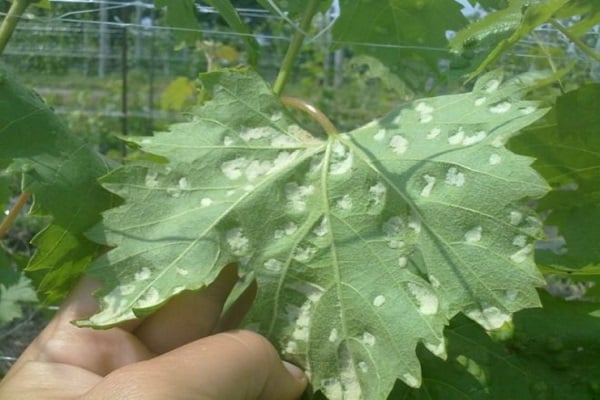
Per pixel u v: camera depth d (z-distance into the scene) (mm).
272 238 242
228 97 264
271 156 256
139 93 1243
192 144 255
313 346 231
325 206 246
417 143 250
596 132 285
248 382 219
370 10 344
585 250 293
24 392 237
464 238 231
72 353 248
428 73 344
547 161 293
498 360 264
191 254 236
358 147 255
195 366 213
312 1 322
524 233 227
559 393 260
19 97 283
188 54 1025
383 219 241
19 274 460
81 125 1216
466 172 238
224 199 246
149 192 245
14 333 672
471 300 224
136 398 201
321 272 236
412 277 231
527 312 272
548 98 308
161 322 258
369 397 222
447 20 343
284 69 318
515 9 274
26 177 265
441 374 262
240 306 259
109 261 233
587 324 269
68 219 268
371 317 229
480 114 248
